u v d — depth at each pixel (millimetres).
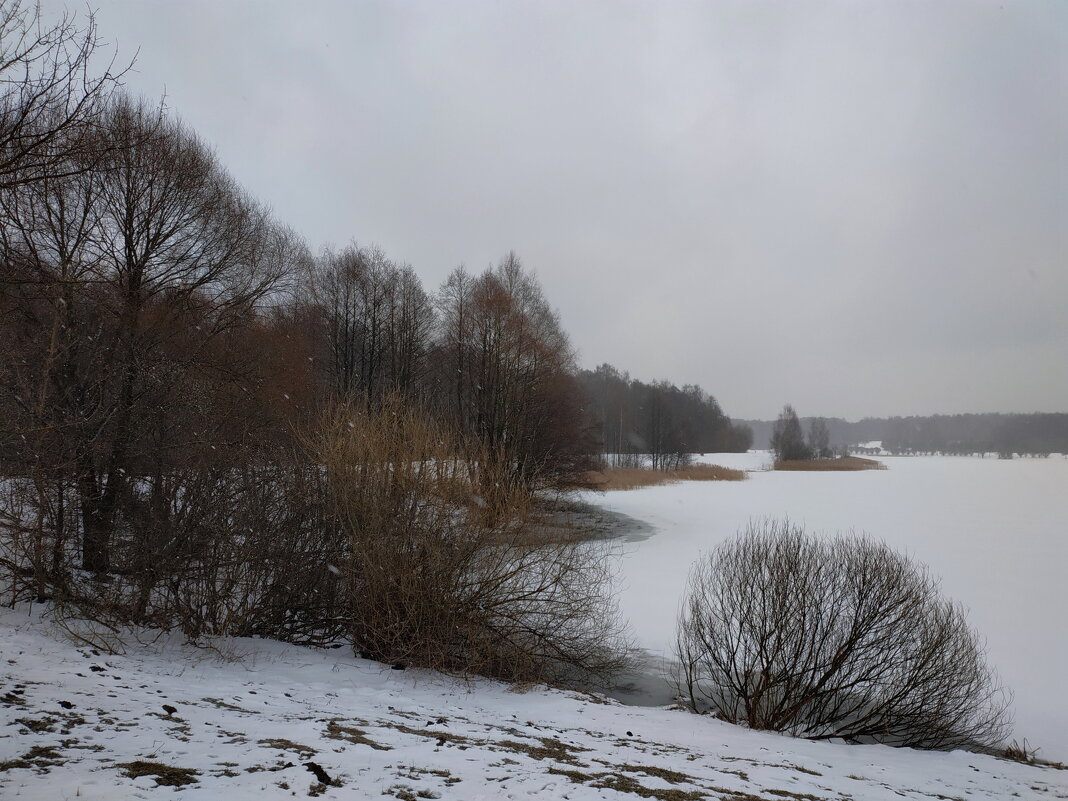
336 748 5316
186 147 16125
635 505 40375
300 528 12664
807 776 6820
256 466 12414
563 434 34500
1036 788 7488
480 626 11922
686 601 17828
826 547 15320
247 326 18297
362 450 12312
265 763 4574
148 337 14359
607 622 14086
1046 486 56750
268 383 16688
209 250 16562
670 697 12078
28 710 5383
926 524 33094
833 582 11344
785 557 11500
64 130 5824
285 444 13586
